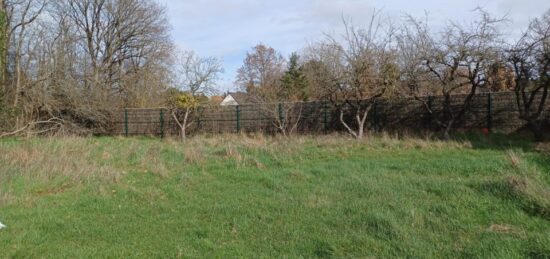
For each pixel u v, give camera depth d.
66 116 22.34
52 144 13.73
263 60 52.91
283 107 20.12
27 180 8.16
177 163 10.52
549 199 5.35
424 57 14.82
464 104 15.75
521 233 4.45
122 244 4.80
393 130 17.52
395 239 4.54
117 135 24.06
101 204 6.61
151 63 31.83
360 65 15.93
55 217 5.89
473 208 5.54
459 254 4.02
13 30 21.88
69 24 24.84
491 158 9.24
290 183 7.69
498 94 15.98
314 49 21.80
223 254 4.39
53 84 21.42
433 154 11.01
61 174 8.65
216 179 8.42
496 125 16.05
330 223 5.27
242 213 5.91
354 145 13.31
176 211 6.16
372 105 17.94
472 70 14.50
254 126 21.19
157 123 23.45
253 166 9.81
